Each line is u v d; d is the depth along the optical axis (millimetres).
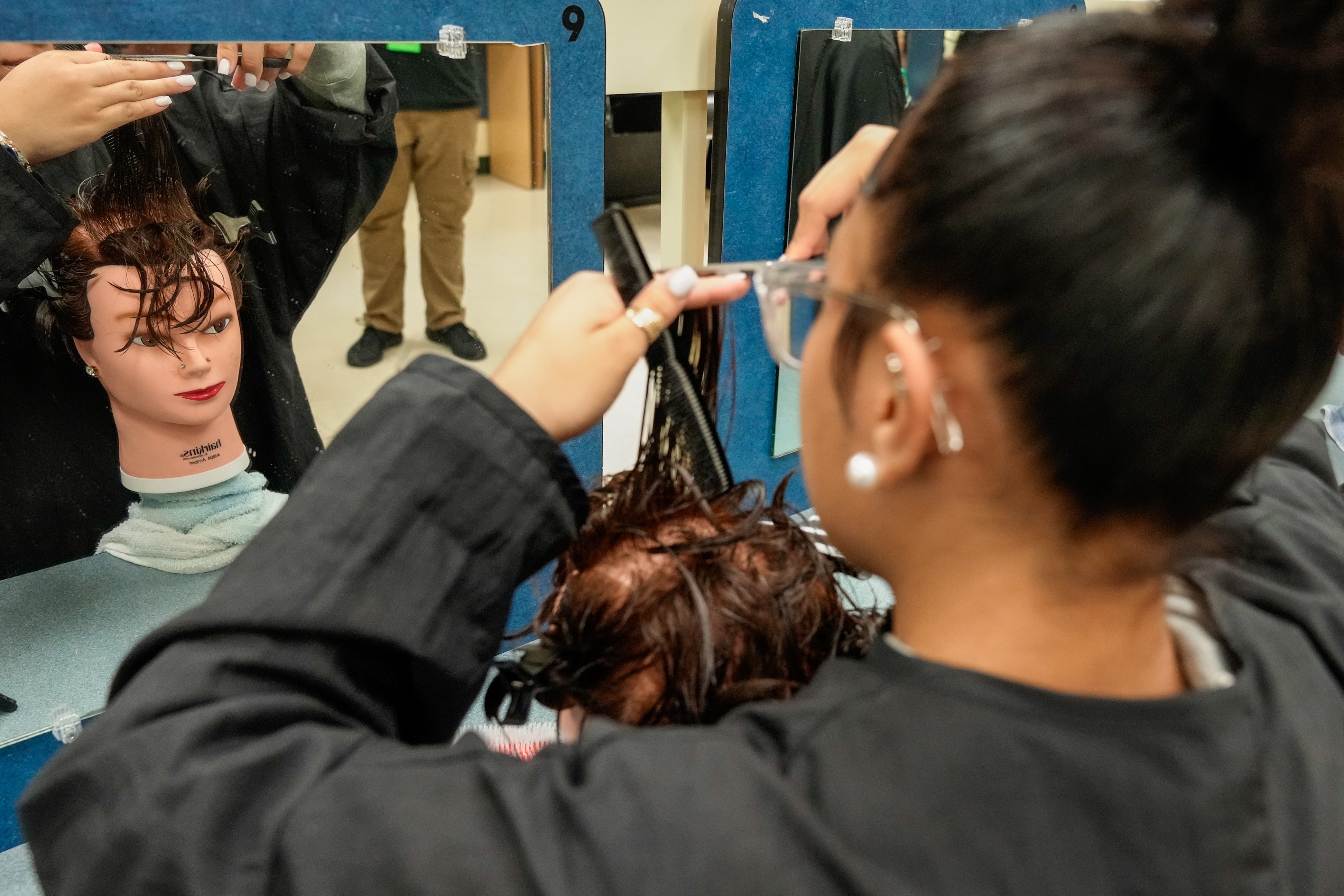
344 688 366
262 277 1050
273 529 377
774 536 542
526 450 392
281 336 1086
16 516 1047
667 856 297
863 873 291
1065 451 282
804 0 1313
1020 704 306
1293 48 264
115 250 948
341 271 1074
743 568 521
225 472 1139
